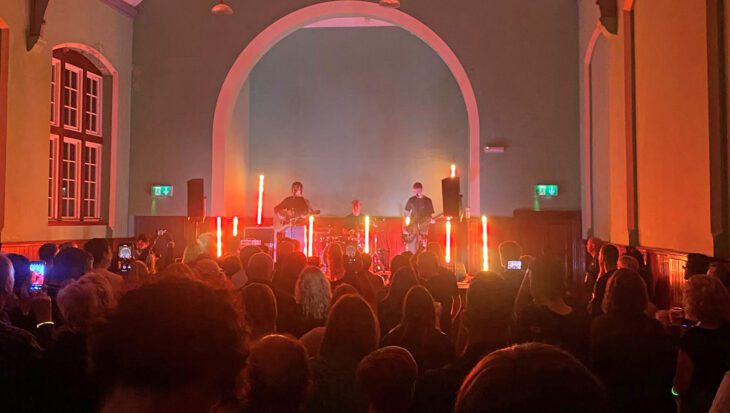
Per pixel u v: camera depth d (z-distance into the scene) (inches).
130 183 496.4
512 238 465.1
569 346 132.4
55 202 434.3
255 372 87.0
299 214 506.9
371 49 577.6
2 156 370.0
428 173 569.6
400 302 184.4
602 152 403.5
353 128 577.3
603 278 217.6
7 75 372.8
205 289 43.8
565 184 463.5
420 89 573.0
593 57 430.6
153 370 40.0
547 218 462.6
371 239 508.4
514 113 469.4
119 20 481.7
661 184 283.3
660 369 120.6
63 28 420.5
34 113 395.2
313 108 580.7
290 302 176.7
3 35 372.8
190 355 40.5
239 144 553.9
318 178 578.2
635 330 122.1
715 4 221.0
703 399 119.3
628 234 331.6
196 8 495.2
